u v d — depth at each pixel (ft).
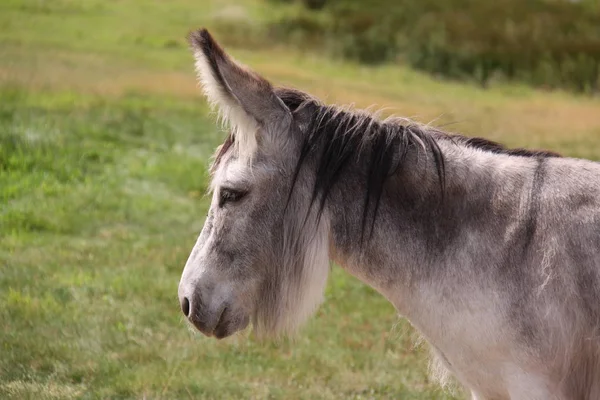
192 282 16.26
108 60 94.07
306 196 16.05
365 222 16.06
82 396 25.32
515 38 144.77
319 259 16.05
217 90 15.31
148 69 91.86
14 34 101.86
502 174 16.15
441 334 16.02
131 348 29.19
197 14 136.56
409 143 16.39
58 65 87.56
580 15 159.43
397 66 124.77
